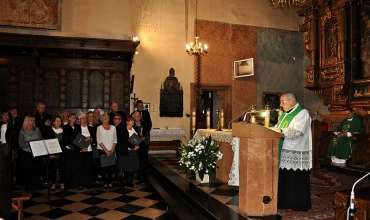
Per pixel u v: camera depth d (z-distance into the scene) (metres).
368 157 7.61
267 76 12.50
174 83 11.16
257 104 12.29
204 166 5.99
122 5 10.72
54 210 5.30
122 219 4.86
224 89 11.96
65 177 6.82
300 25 12.96
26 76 9.89
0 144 2.90
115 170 7.11
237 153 5.30
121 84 10.63
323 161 8.52
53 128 6.95
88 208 5.41
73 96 10.26
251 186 3.99
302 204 4.34
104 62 10.49
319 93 11.67
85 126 6.86
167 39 11.21
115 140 6.81
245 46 12.19
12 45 9.09
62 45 9.45
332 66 10.95
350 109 9.02
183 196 5.39
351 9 10.58
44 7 9.91
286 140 4.40
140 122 7.54
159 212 5.19
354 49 10.55
